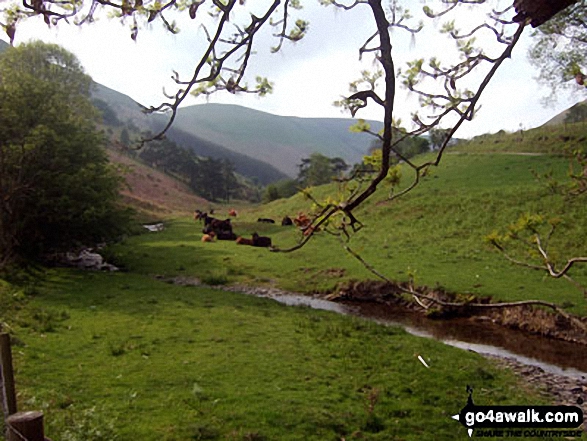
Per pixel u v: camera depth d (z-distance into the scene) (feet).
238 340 50.11
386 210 142.41
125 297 71.31
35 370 37.63
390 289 84.53
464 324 70.23
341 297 86.22
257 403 33.45
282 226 174.40
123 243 138.41
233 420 30.60
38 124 94.79
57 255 114.21
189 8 11.50
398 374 42.29
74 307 63.05
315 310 70.74
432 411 35.01
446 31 12.05
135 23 11.93
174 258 115.85
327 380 39.68
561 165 151.53
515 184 140.97
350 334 55.31
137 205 255.50
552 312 66.13
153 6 11.69
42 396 32.22
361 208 149.18
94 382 36.01
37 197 94.58
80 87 174.19
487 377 43.78
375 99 9.90
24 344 43.96
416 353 48.62
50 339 46.85
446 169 177.37
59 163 97.35
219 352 45.42
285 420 31.09
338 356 46.62
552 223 15.83
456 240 110.93
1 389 24.25
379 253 106.32
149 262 111.75
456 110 11.17
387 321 72.08
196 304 68.28
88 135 110.42
